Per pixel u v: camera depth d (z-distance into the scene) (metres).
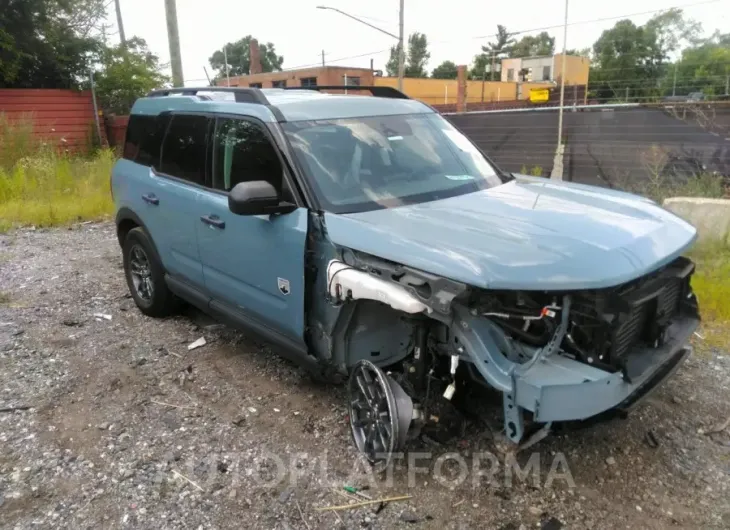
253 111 4.19
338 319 3.48
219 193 4.40
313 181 3.71
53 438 3.82
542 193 4.04
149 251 5.48
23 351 5.09
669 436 3.70
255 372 4.65
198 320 5.75
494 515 3.08
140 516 3.13
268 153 3.97
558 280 2.77
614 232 3.23
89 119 20.91
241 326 4.46
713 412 3.95
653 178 8.95
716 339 4.94
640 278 3.12
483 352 2.90
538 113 10.52
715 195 8.12
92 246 8.80
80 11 21.44
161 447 3.72
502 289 2.73
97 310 6.08
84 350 5.12
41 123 19.92
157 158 5.32
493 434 3.38
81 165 14.73
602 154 9.77
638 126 9.29
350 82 33.47
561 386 2.76
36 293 6.62
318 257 3.58
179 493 3.30
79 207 11.12
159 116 5.35
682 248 3.35
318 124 4.09
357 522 3.06
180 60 13.94
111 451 3.68
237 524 3.07
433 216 3.46
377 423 3.40
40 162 13.41
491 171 4.49
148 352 5.05
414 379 3.32
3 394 4.37
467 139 4.83
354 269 3.33
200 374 4.64
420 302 2.96
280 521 3.08
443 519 3.07
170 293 5.59
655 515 3.06
